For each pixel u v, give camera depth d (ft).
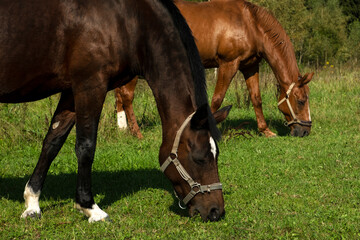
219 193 10.50
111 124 25.16
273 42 22.49
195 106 11.00
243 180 16.05
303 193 14.38
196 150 10.30
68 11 11.08
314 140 23.13
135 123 24.75
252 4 22.59
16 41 10.87
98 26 11.14
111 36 11.25
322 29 82.74
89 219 11.65
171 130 10.96
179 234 10.74
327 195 14.11
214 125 10.28
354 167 17.60
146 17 11.40
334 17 89.66
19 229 11.12
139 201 13.71
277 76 23.26
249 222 11.64
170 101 11.08
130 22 11.47
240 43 22.06
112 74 11.59
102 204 13.42
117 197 14.28
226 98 36.70
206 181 10.39
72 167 18.24
